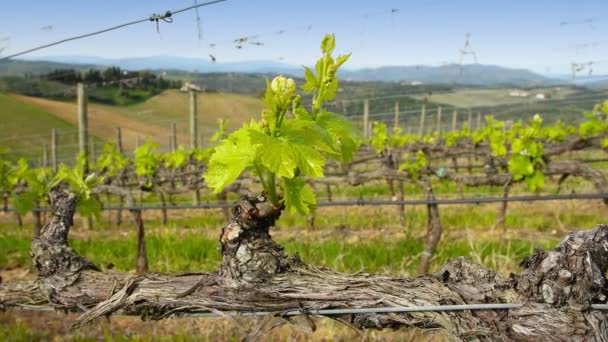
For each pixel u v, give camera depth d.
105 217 11.34
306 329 1.96
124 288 2.11
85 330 4.68
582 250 1.72
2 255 7.50
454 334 1.80
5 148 5.09
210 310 2.01
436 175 7.43
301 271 1.98
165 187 9.59
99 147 29.77
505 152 8.36
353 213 9.91
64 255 2.34
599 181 6.34
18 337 4.46
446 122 24.94
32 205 3.25
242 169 1.62
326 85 1.71
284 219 9.30
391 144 13.03
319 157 1.55
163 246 7.36
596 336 1.67
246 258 1.96
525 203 10.12
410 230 8.12
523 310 1.75
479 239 7.31
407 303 1.87
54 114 45.16
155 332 4.53
